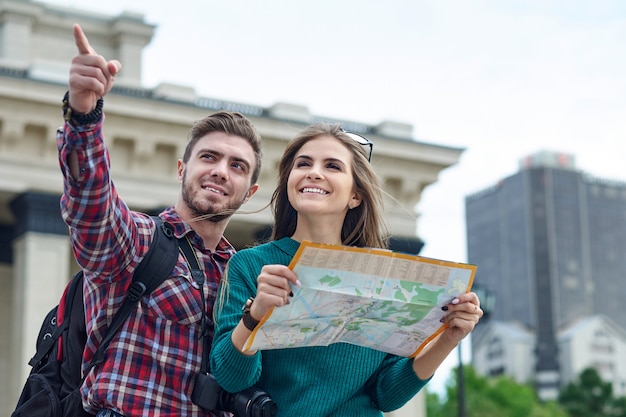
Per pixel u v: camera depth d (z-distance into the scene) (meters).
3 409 26.41
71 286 4.68
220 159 4.90
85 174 4.08
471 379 79.75
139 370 4.38
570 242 171.25
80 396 4.45
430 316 4.07
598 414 102.25
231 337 3.97
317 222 4.46
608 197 176.38
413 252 28.28
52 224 24.67
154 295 4.49
